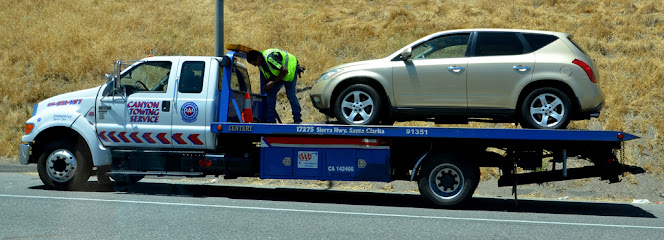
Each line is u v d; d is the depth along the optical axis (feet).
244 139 32.24
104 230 20.85
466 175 29.12
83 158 32.55
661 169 40.01
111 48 64.13
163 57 32.14
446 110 30.45
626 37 57.72
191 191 34.99
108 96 32.17
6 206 26.17
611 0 67.00
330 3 71.92
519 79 29.37
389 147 29.94
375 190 39.01
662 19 60.80
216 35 40.45
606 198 37.22
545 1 67.97
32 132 32.42
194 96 31.30
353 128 29.50
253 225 22.52
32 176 41.39
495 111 29.86
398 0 71.72
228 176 31.68
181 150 32.09
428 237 20.93
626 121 45.34
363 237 20.63
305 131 29.94
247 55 33.78
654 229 23.89
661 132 43.16
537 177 29.81
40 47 65.10
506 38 30.25
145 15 73.67
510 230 22.84
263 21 67.92
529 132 28.12
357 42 60.64
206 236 20.13
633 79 49.90
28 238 19.44
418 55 31.19
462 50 30.58
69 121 31.99
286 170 30.76
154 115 31.53
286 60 34.71
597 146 28.89
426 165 29.53
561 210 30.68
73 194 30.71
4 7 79.00
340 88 32.09
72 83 59.16
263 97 35.86
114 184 37.24
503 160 29.86
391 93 30.91
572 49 29.58
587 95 28.81
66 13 75.36
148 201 28.55
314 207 28.27
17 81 58.80
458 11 67.15
